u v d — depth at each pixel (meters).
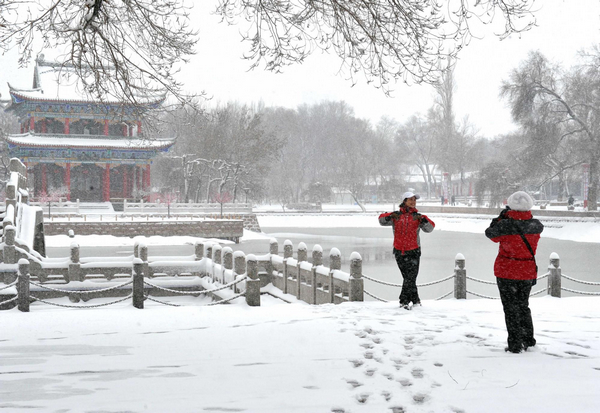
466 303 11.32
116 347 7.67
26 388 5.80
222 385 5.81
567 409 5.00
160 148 63.75
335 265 12.45
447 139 112.25
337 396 5.42
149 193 65.62
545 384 5.69
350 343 7.52
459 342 7.49
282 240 51.84
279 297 15.38
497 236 7.00
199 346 7.60
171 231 47.34
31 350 7.55
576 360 6.59
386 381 5.86
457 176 135.38
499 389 5.55
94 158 63.94
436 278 27.06
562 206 77.88
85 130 66.50
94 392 5.64
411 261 10.27
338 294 12.22
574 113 59.31
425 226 10.18
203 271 16.33
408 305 10.26
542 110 57.97
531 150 59.69
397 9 10.23
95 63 11.27
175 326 9.16
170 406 5.19
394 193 112.06
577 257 37.28
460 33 10.04
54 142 62.06
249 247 43.53
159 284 15.79
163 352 7.31
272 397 5.41
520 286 6.88
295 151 121.19
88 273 15.16
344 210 94.75
